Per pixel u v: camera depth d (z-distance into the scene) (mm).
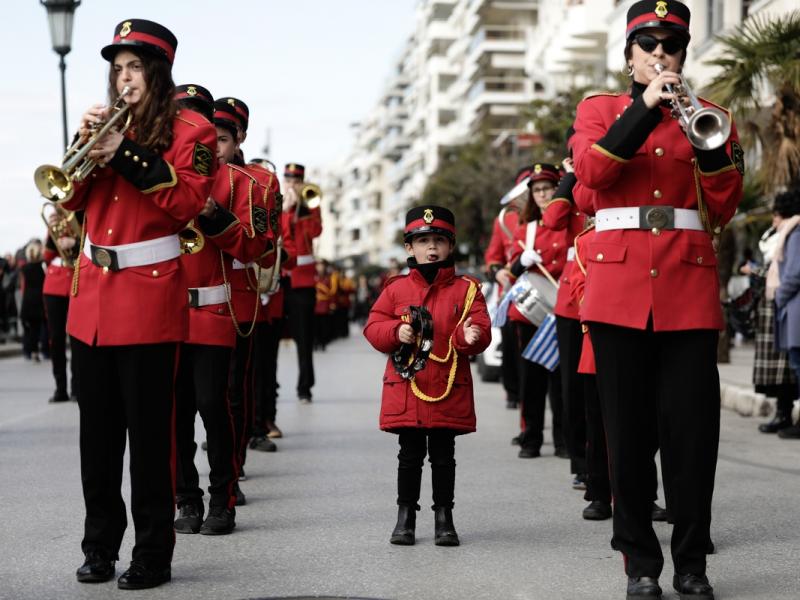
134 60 5152
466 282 6457
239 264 7523
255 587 5375
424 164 93188
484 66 73500
